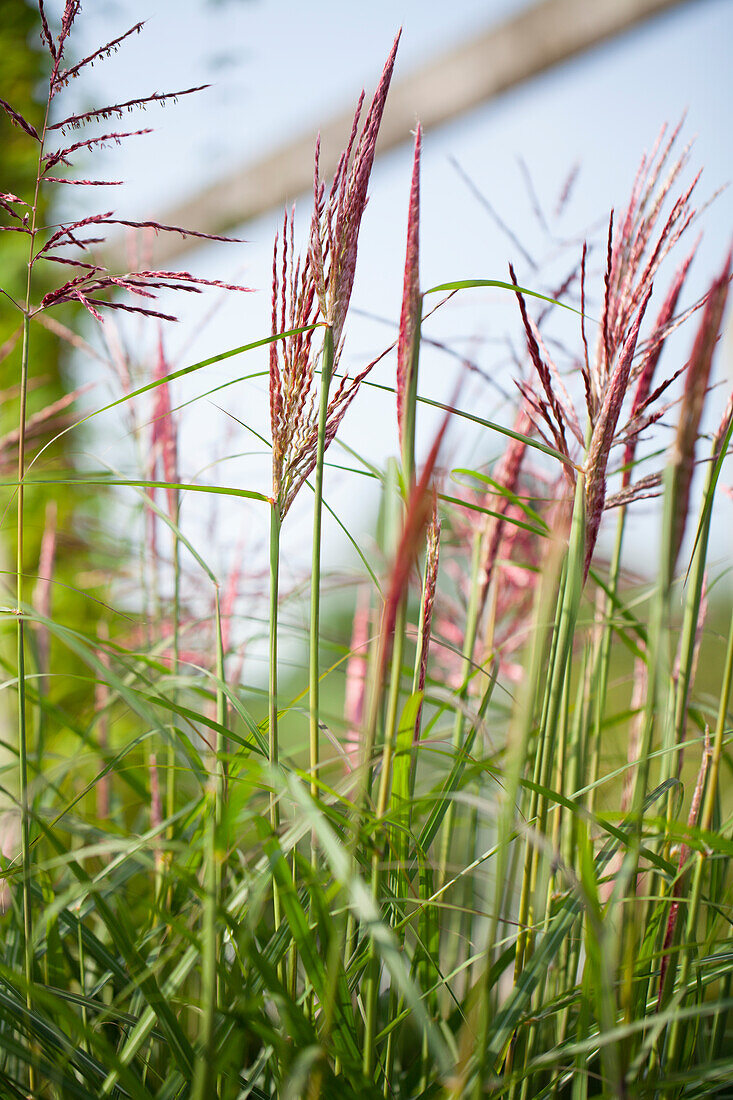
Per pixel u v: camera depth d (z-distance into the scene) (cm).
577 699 114
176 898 111
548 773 97
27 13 222
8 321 225
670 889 99
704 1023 110
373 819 90
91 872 133
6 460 133
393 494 93
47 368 229
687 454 79
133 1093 88
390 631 81
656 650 80
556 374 102
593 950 86
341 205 94
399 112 232
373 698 83
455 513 134
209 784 103
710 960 98
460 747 114
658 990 104
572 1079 108
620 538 115
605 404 93
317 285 94
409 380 89
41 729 124
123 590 163
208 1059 81
